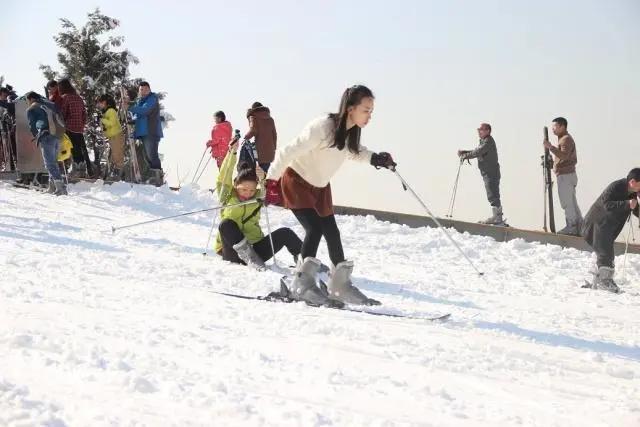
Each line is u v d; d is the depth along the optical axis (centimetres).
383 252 1250
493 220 1559
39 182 1834
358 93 613
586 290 1002
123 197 1648
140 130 1820
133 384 343
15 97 1895
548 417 356
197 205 1681
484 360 465
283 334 489
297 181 648
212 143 1841
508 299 849
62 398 323
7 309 485
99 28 3612
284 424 312
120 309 526
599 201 1028
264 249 905
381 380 396
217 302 593
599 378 451
